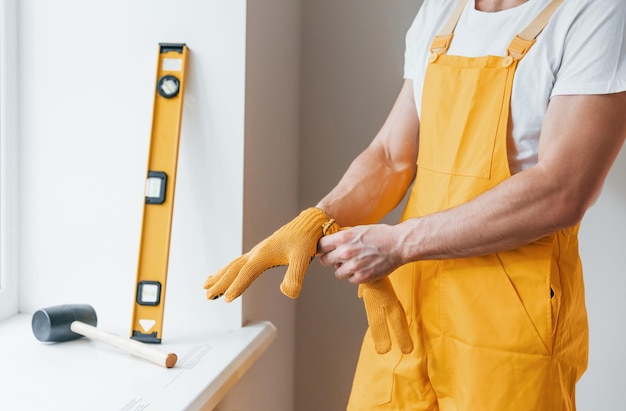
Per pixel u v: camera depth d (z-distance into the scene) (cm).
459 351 118
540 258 114
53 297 161
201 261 152
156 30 147
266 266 120
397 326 119
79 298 159
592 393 173
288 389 192
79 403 115
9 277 159
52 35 152
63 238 158
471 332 116
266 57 157
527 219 108
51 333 138
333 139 185
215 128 147
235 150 147
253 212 156
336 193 133
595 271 169
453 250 113
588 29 106
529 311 113
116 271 157
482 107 117
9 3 150
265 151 161
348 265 117
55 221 158
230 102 145
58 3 150
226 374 130
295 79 181
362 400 132
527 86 113
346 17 179
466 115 118
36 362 132
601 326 170
